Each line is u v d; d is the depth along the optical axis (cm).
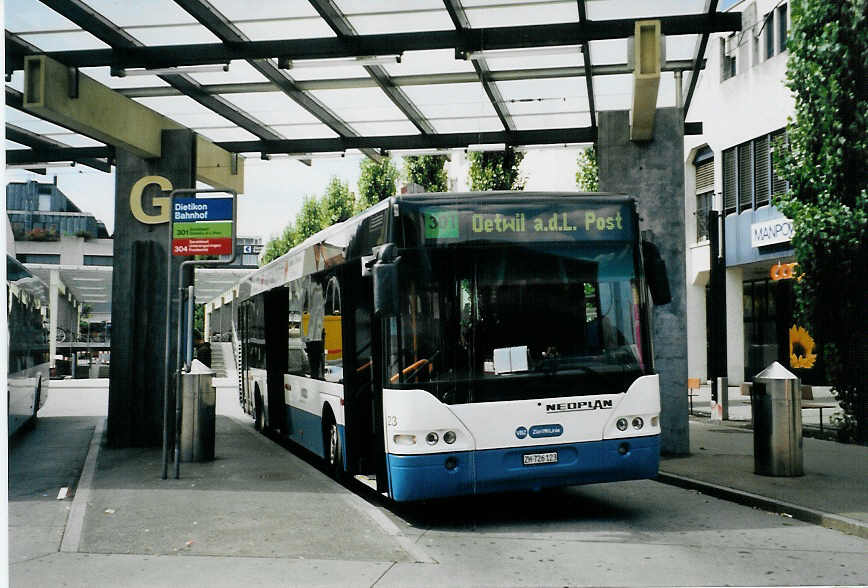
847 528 789
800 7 1492
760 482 1022
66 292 5003
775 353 2870
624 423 825
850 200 1433
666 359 1286
